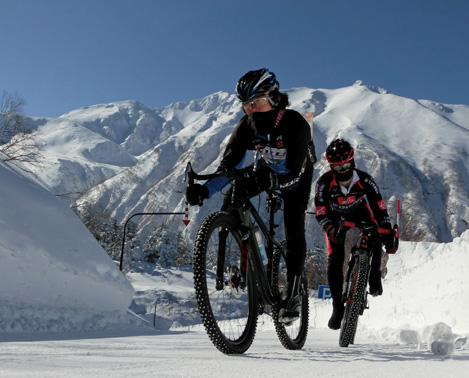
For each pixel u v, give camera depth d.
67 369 1.59
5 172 7.60
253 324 2.74
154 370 1.65
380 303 8.18
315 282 22.25
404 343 4.04
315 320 10.78
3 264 5.77
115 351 2.35
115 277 7.74
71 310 6.58
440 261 7.91
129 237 81.31
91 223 28.00
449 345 2.73
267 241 3.06
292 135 2.96
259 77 2.92
